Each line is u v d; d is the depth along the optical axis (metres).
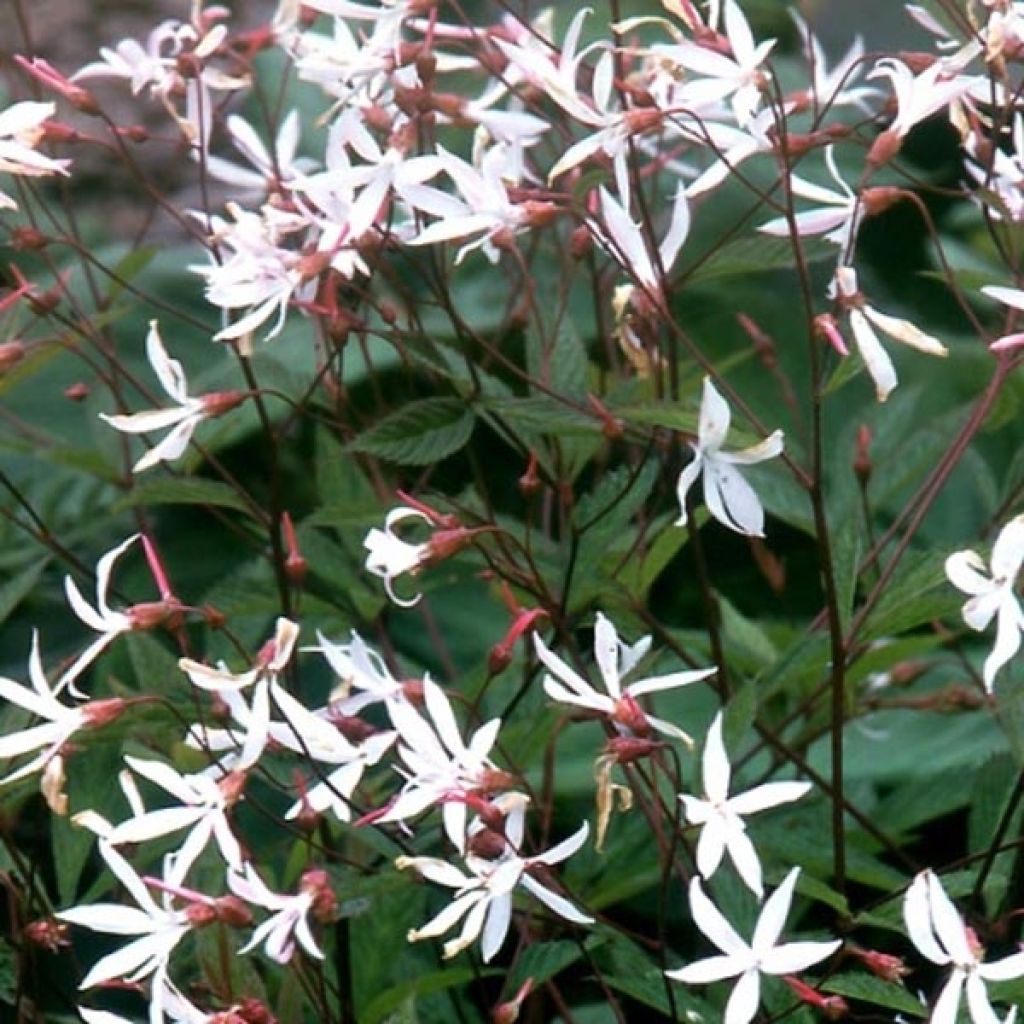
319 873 0.40
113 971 0.40
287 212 0.47
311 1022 0.51
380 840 0.46
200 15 0.52
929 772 0.57
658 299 0.45
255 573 0.54
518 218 0.43
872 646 0.50
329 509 0.48
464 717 0.50
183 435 0.46
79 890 0.57
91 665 0.65
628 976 0.43
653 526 0.48
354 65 0.46
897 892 0.43
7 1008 0.49
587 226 0.44
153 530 0.68
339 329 0.46
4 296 0.52
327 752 0.41
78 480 0.66
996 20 0.43
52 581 0.68
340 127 0.44
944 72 0.45
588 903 0.50
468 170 0.43
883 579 0.44
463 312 0.70
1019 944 0.45
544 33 0.51
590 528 0.46
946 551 0.44
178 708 0.46
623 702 0.40
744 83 0.43
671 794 0.51
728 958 0.38
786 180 0.42
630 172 0.49
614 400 0.48
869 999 0.40
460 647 0.65
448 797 0.39
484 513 0.53
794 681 0.53
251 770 0.45
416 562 0.43
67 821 0.48
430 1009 0.53
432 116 0.46
